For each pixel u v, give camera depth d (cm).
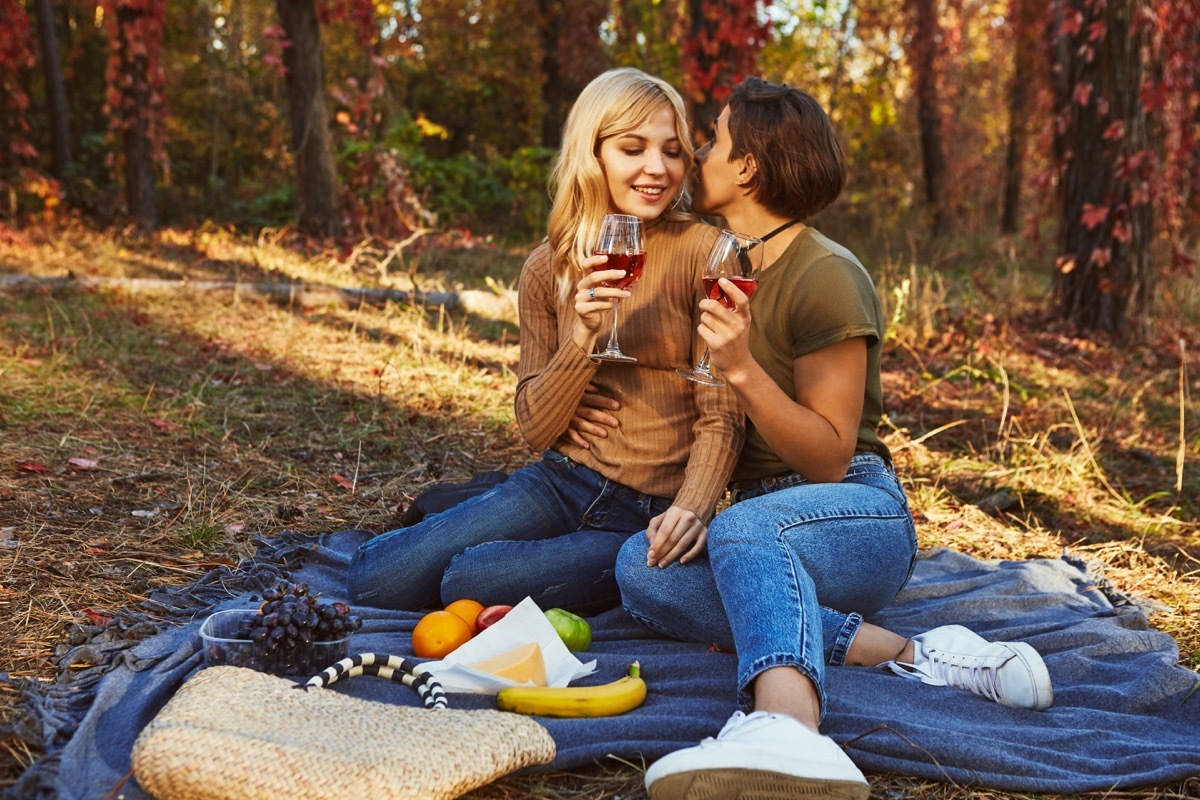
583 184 251
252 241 979
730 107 249
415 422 451
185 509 329
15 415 407
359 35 1009
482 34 1772
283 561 296
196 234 1009
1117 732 210
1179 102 767
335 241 984
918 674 228
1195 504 394
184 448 391
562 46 1534
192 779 162
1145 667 237
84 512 317
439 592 266
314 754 167
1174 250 748
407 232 1023
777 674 189
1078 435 481
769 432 223
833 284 230
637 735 200
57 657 224
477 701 212
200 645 226
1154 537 356
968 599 280
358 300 723
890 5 1605
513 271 897
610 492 260
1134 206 708
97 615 246
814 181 238
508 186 1395
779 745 172
